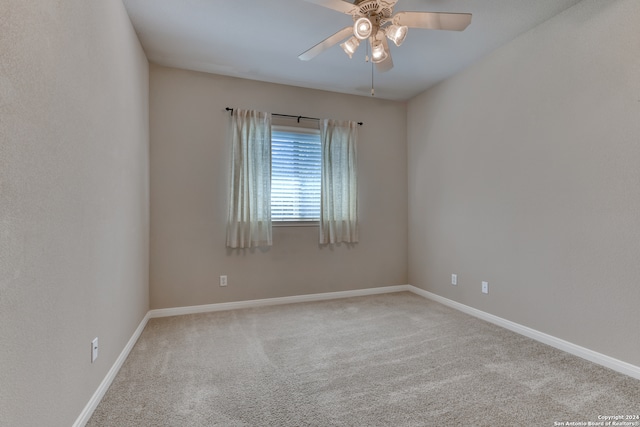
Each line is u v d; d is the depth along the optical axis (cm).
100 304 174
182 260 328
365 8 183
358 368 211
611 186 206
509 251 280
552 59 242
